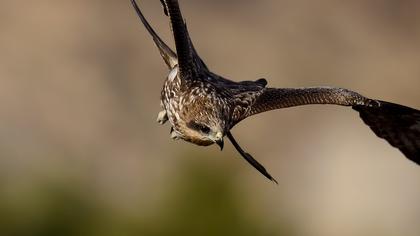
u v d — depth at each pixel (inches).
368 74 1257.4
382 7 1330.0
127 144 1048.2
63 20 1160.2
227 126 311.3
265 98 323.0
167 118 331.3
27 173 601.6
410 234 840.3
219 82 320.5
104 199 595.5
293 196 923.4
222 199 556.7
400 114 357.4
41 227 583.2
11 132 1011.3
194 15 1235.2
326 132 1017.5
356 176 904.3
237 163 566.9
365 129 986.7
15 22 1144.2
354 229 854.5
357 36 1290.6
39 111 1064.8
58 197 590.6
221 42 1214.9
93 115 1076.5
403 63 1280.8
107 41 1157.7
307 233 868.6
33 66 1111.0
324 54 1258.6
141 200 584.1
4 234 577.9
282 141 1055.0
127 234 574.2
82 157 1014.4
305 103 326.0
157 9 1195.9
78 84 1105.4
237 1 1262.3
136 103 1110.4
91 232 583.5
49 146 1015.6
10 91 1076.5
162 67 1151.6
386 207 859.4
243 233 555.8
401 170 882.1
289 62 1229.7
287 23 1267.2
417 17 1330.0
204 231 554.3
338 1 1316.4
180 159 565.9
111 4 1189.7
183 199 559.8
